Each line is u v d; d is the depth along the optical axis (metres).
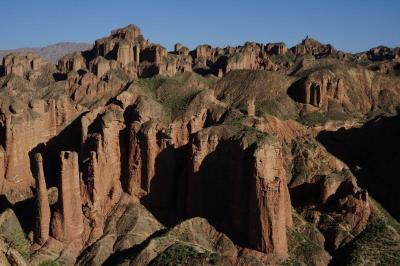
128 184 98.94
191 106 110.19
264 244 80.69
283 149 115.88
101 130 99.25
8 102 115.56
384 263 80.62
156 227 93.50
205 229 87.94
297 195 105.12
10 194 109.25
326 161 112.44
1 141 112.81
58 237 86.75
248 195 84.44
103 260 85.19
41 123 118.75
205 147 92.38
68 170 86.44
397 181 110.88
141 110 104.75
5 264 49.78
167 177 98.19
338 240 88.69
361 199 92.50
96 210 92.31
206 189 92.88
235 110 107.88
